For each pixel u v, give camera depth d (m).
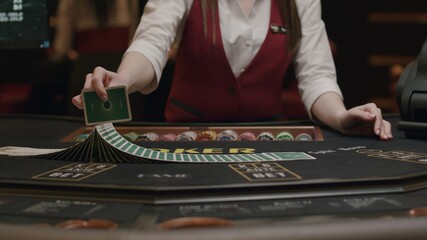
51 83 4.22
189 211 0.91
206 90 2.02
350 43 6.01
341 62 6.04
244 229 0.73
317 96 1.89
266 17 2.00
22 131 1.83
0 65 4.20
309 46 2.00
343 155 1.33
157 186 1.00
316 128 1.81
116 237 0.72
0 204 0.96
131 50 1.64
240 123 1.87
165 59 1.73
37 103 4.38
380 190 1.02
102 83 1.27
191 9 1.94
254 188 1.00
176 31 1.93
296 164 1.20
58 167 1.19
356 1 5.94
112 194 1.00
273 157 1.30
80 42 3.49
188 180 1.05
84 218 0.88
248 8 1.99
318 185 1.02
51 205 0.96
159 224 0.85
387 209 0.92
